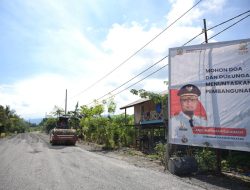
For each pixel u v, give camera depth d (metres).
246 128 11.73
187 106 13.51
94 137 36.25
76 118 46.19
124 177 11.80
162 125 27.16
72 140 31.44
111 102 30.09
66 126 34.59
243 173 14.31
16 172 12.90
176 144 14.12
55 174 12.38
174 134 13.84
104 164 15.66
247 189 10.24
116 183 10.62
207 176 12.45
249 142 11.62
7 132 81.81
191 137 13.26
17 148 26.73
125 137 30.42
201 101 13.10
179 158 12.87
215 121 12.58
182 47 13.93
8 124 87.56
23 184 10.40
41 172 12.88
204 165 13.45
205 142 12.80
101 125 29.31
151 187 10.04
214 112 12.66
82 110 41.75
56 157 18.89
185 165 12.52
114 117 32.25
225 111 12.34
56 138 30.98
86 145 32.38
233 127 12.05
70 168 14.10
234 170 15.16
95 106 35.78
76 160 17.34
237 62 12.25
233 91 12.23
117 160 17.72
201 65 13.27
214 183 11.06
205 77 13.09
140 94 18.72
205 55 13.20
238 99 12.07
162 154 16.25
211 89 12.85
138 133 30.95
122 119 34.09
